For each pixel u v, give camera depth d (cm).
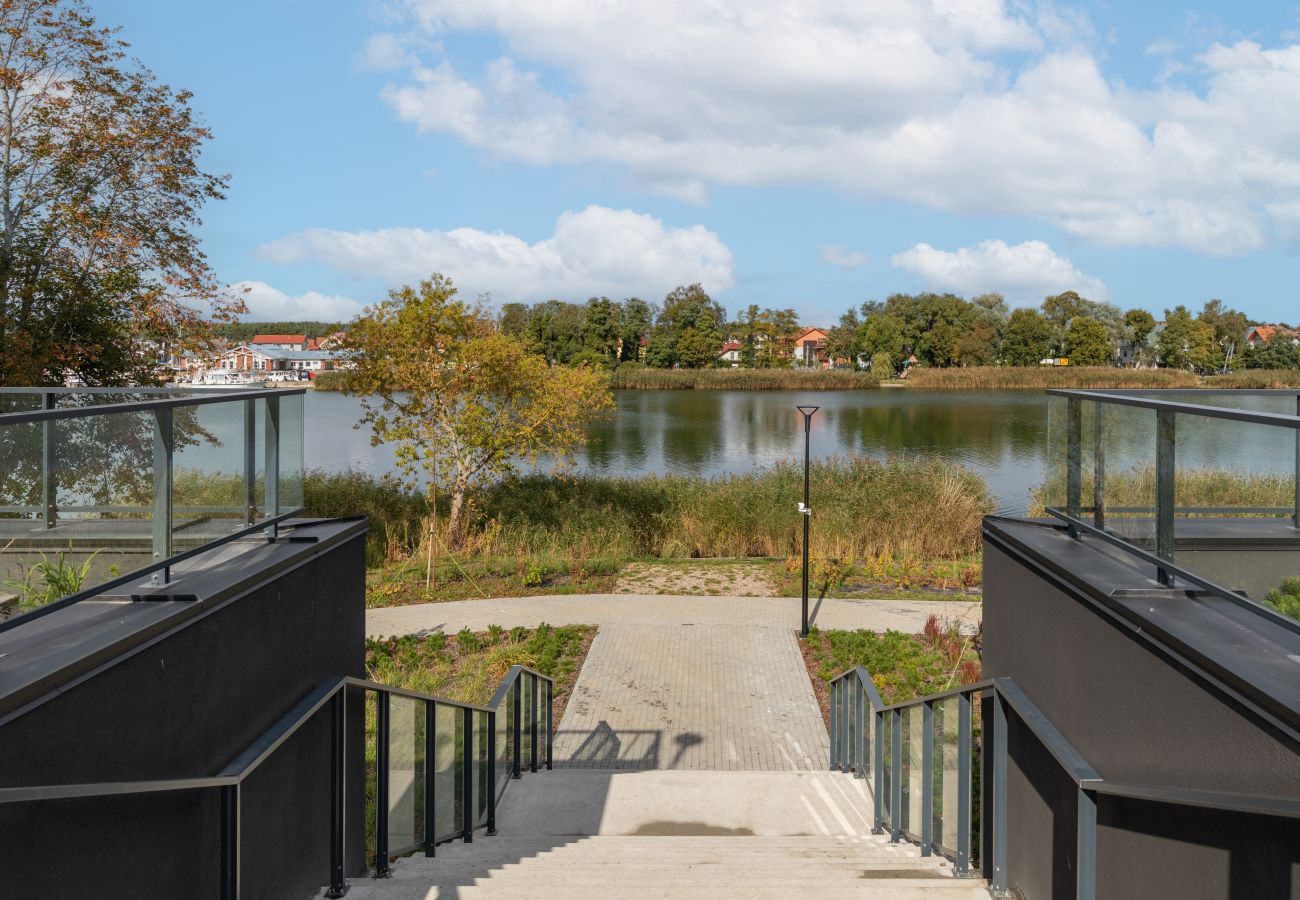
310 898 397
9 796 181
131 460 293
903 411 5366
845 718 777
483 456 1677
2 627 224
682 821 670
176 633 275
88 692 227
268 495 397
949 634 1123
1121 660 281
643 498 1850
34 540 258
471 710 589
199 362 1625
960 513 1719
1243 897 209
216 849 303
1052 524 410
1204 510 270
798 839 605
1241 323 10938
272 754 352
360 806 472
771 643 1154
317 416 4794
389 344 1619
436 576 1473
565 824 664
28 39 1343
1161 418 300
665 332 10962
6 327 1349
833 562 1545
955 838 454
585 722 910
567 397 1689
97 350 1405
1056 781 333
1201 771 230
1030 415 5059
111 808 237
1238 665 219
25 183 1390
